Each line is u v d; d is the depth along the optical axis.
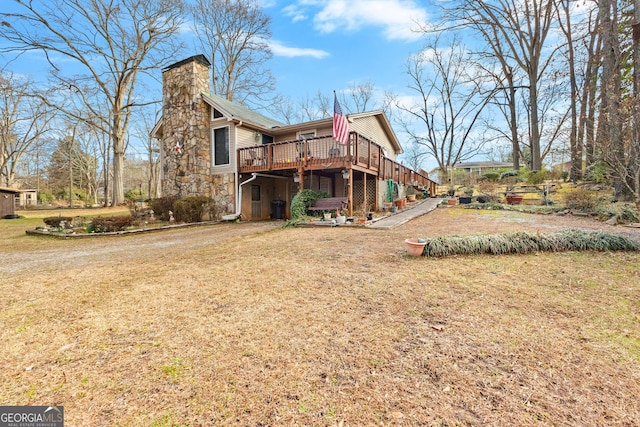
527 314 2.91
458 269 4.32
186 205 12.08
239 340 2.55
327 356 2.29
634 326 2.63
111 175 36.50
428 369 2.11
